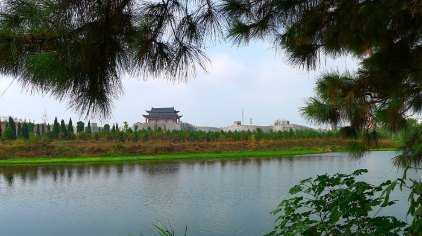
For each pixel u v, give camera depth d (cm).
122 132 7325
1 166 4775
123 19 204
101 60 203
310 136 7988
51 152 6178
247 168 4228
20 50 186
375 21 297
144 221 1756
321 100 405
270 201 2194
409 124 386
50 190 2802
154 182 3170
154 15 229
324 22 298
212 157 6119
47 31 185
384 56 367
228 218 1753
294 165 4450
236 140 8181
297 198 270
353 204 233
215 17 248
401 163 373
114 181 3275
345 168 3831
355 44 356
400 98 368
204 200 2270
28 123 8419
